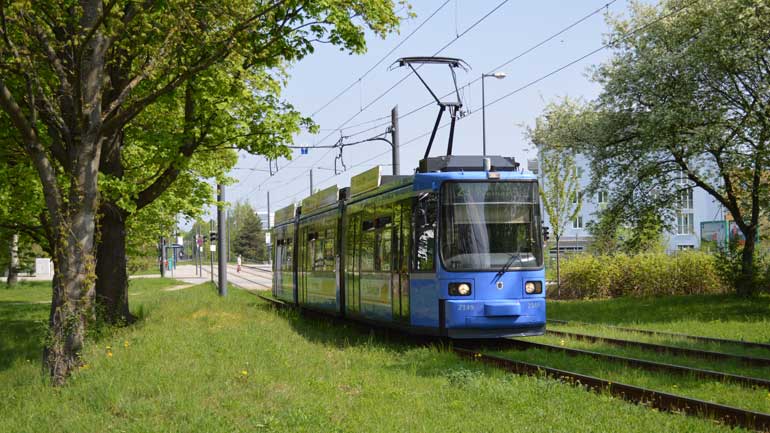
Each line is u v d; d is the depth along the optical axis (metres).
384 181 17.33
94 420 8.36
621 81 24.81
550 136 28.84
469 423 7.76
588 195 27.39
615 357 12.25
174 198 23.62
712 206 67.69
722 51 21.92
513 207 14.34
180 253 148.88
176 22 12.48
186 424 7.89
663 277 28.88
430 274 14.23
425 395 9.38
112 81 17.00
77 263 11.66
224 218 35.00
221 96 17.41
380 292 16.66
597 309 23.77
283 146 18.56
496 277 13.99
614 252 30.38
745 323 18.59
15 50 11.22
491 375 10.85
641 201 26.45
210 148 19.03
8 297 38.25
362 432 7.50
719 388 9.72
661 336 16.36
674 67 23.83
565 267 30.91
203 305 24.39
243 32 12.91
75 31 12.89
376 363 12.27
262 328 16.92
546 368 11.12
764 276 24.53
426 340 16.16
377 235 16.94
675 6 25.16
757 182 24.08
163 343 13.91
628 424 7.62
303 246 24.19
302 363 11.84
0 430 8.27
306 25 13.92
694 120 22.97
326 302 20.97
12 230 22.66
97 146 11.93
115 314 18.72
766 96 22.20
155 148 18.64
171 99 17.25
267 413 8.37
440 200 14.20
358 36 14.57
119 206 18.09
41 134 15.09
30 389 10.86
